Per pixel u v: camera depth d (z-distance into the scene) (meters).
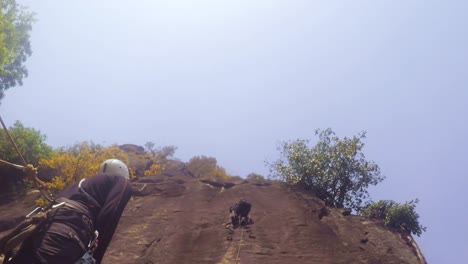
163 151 24.48
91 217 2.73
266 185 15.81
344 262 10.33
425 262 12.86
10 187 14.97
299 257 10.27
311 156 17.89
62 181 14.66
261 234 11.27
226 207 13.24
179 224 11.74
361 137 17.88
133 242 10.86
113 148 18.67
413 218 14.74
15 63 27.41
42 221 2.54
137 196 14.30
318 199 14.79
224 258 9.91
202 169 23.38
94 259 2.66
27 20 22.05
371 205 16.05
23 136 16.11
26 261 2.41
